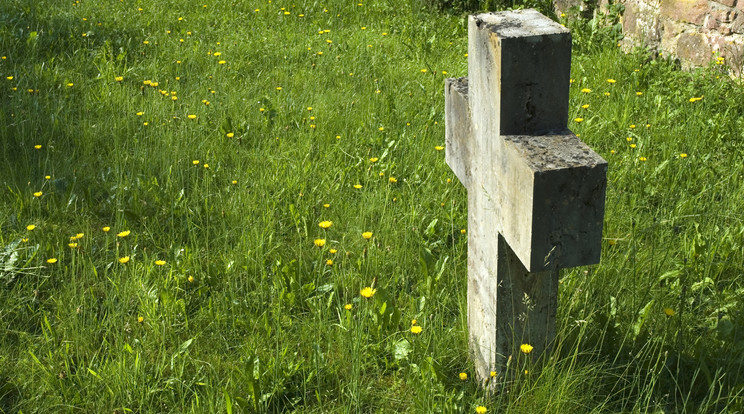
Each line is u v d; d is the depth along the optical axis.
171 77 6.23
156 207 4.26
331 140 5.11
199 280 3.61
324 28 7.71
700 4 5.87
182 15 7.96
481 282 2.75
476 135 2.57
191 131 5.10
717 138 4.82
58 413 2.81
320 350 3.02
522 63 2.23
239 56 6.83
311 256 3.87
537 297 2.63
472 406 2.67
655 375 2.83
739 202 4.09
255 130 5.21
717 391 2.80
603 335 2.96
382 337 3.12
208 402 2.79
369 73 6.39
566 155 2.17
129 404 2.82
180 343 3.20
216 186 4.51
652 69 6.04
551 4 7.88
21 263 3.67
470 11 7.87
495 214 2.47
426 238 3.96
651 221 3.95
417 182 4.43
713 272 3.50
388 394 2.91
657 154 4.73
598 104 5.56
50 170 4.62
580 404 2.71
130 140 5.07
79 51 6.68
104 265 3.73
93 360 3.05
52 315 3.39
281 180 4.52
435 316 3.24
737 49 5.56
